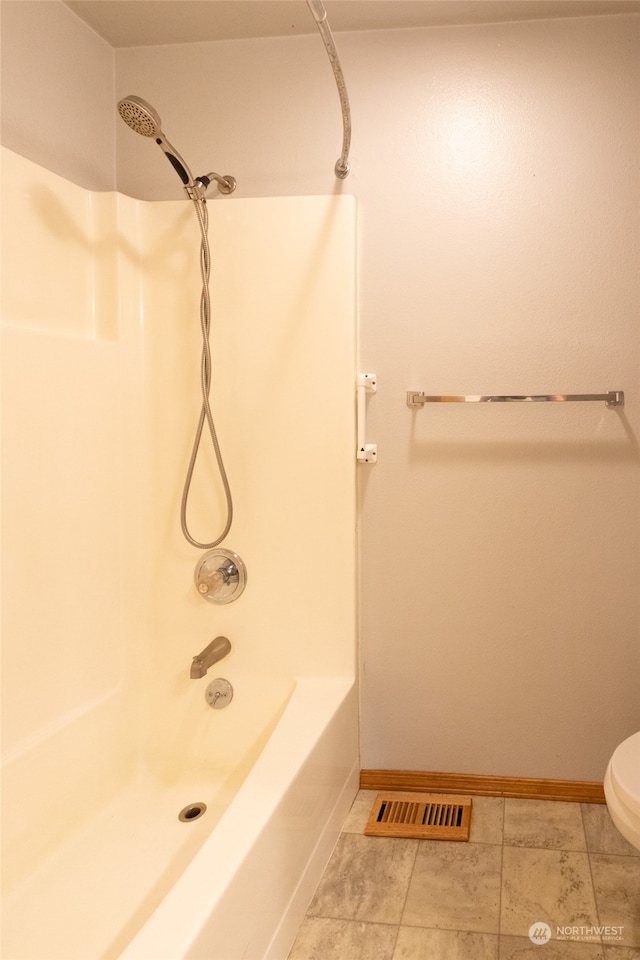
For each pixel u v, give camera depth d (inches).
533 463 81.4
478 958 57.8
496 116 79.4
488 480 82.1
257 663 81.5
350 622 80.4
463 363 81.7
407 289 82.0
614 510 80.3
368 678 85.8
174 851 67.1
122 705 78.2
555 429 80.7
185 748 82.4
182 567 82.0
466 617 83.5
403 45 80.7
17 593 62.9
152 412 81.6
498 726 83.7
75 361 70.9
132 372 79.7
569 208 78.8
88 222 76.7
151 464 81.9
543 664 82.4
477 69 79.5
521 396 78.4
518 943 59.4
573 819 78.5
